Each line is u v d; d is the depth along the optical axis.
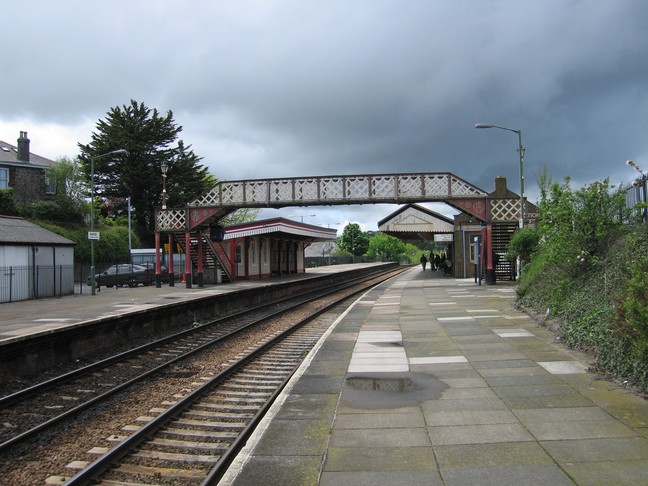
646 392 6.40
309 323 17.56
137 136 54.78
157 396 8.62
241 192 29.58
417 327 13.02
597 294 10.69
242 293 23.44
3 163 45.56
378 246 103.88
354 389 7.33
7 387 9.39
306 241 52.41
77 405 8.34
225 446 6.24
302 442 5.33
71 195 48.03
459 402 6.50
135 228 55.69
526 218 26.72
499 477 4.33
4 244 22.69
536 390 6.84
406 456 4.87
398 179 28.02
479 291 23.31
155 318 15.67
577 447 4.88
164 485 5.29
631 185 13.17
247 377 9.83
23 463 5.92
